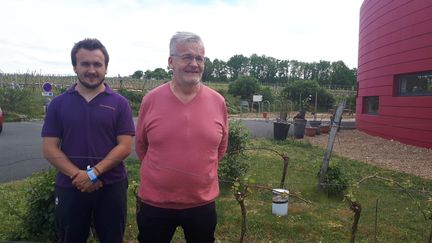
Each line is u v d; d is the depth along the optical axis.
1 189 6.05
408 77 12.93
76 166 2.75
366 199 6.21
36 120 20.16
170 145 2.58
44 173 4.15
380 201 6.12
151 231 2.72
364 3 16.98
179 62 2.55
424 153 10.94
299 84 38.16
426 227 5.10
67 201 2.75
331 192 6.23
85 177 2.67
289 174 7.97
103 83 2.88
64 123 2.74
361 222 5.17
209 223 2.75
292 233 4.70
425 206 5.91
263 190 6.39
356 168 9.03
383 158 10.44
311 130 16.23
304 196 6.23
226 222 4.93
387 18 13.96
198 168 2.60
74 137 2.74
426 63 11.61
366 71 16.58
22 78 36.09
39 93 30.38
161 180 2.59
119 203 2.87
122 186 2.90
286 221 5.07
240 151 7.10
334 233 4.75
